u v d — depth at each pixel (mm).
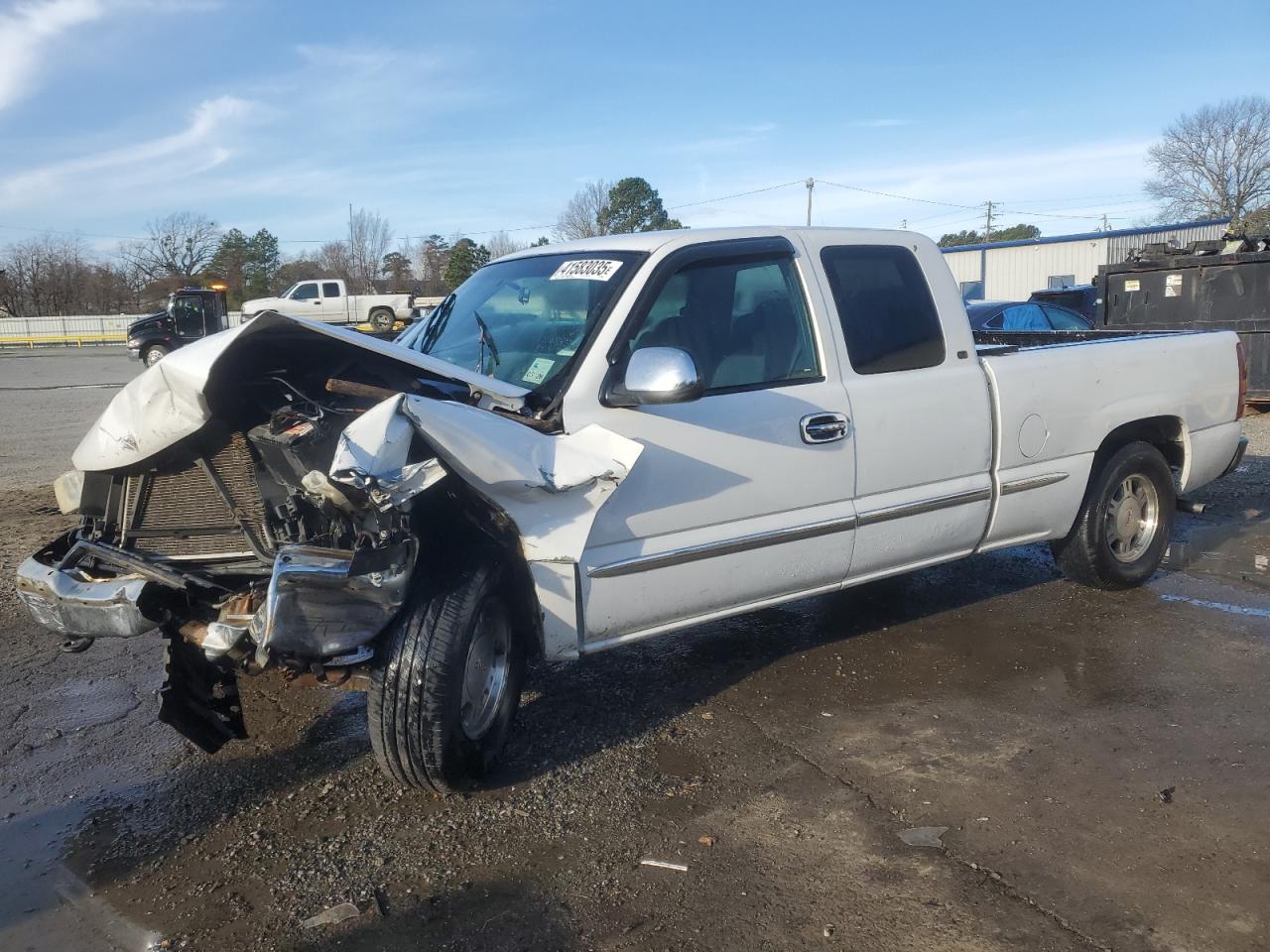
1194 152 53875
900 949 2801
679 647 5148
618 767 3885
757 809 3555
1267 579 6055
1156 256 13117
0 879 3246
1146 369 5660
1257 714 4195
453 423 3301
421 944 2879
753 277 4359
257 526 3545
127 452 3455
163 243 73312
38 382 24484
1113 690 4484
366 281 63719
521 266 4723
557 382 3832
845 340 4523
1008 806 3523
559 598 3680
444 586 3459
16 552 7059
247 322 3156
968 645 5090
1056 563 5926
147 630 3539
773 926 2914
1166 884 3049
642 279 4047
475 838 3410
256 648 3295
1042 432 5156
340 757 4039
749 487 4148
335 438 3307
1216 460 6117
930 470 4750
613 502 3799
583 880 3166
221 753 4094
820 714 4320
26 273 71625
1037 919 2902
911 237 4922
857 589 6078
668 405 3938
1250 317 12000
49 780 3877
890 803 3570
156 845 3422
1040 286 40062
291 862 3297
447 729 3395
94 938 2938
